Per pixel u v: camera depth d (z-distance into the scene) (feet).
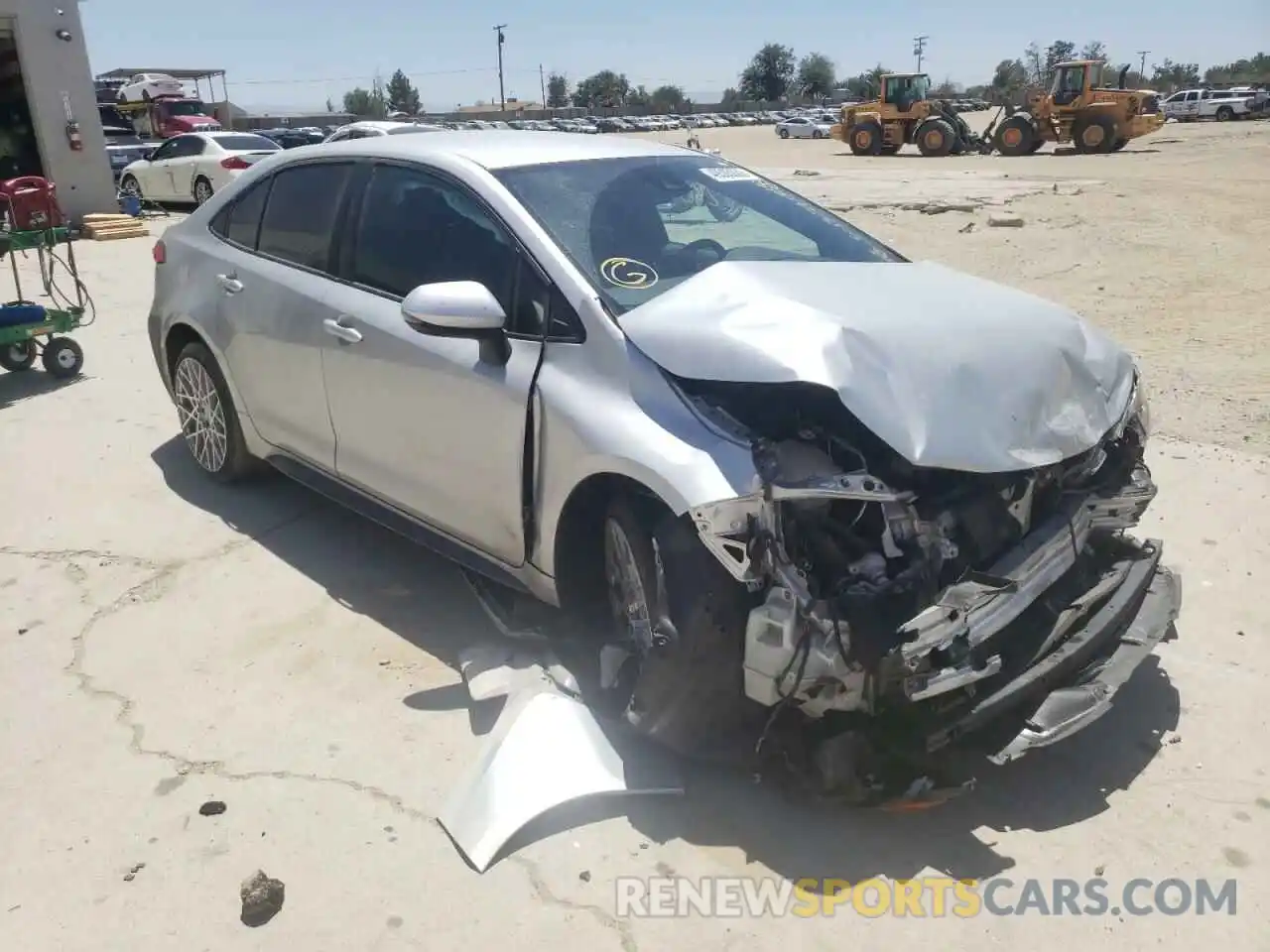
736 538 8.47
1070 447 9.30
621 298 10.46
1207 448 18.28
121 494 16.44
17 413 20.53
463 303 10.26
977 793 9.73
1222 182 64.34
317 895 8.52
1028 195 58.44
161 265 16.79
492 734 9.99
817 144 153.38
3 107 52.42
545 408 10.18
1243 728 10.61
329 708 10.96
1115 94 98.07
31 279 35.58
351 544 14.73
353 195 13.21
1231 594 13.16
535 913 8.34
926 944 8.08
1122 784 9.84
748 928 8.21
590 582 10.64
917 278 11.20
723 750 9.47
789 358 8.85
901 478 8.79
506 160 12.06
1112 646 10.15
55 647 12.12
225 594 13.33
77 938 8.14
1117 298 32.14
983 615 8.54
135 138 102.27
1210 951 8.01
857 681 8.35
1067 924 8.27
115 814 9.43
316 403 13.53
